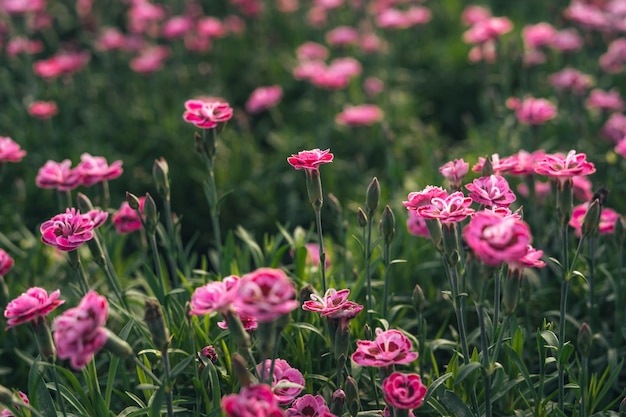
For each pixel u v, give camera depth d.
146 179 2.27
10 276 1.78
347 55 2.93
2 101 2.65
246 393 1.29
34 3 2.50
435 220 1.46
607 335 1.68
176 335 1.57
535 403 1.49
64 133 2.37
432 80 2.80
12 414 1.43
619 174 1.92
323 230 2.08
